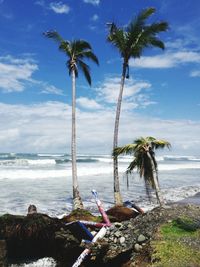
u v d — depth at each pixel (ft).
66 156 330.75
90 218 49.39
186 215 39.09
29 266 39.75
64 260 41.29
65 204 80.02
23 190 104.06
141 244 35.83
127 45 72.84
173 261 30.42
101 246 37.70
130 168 53.57
